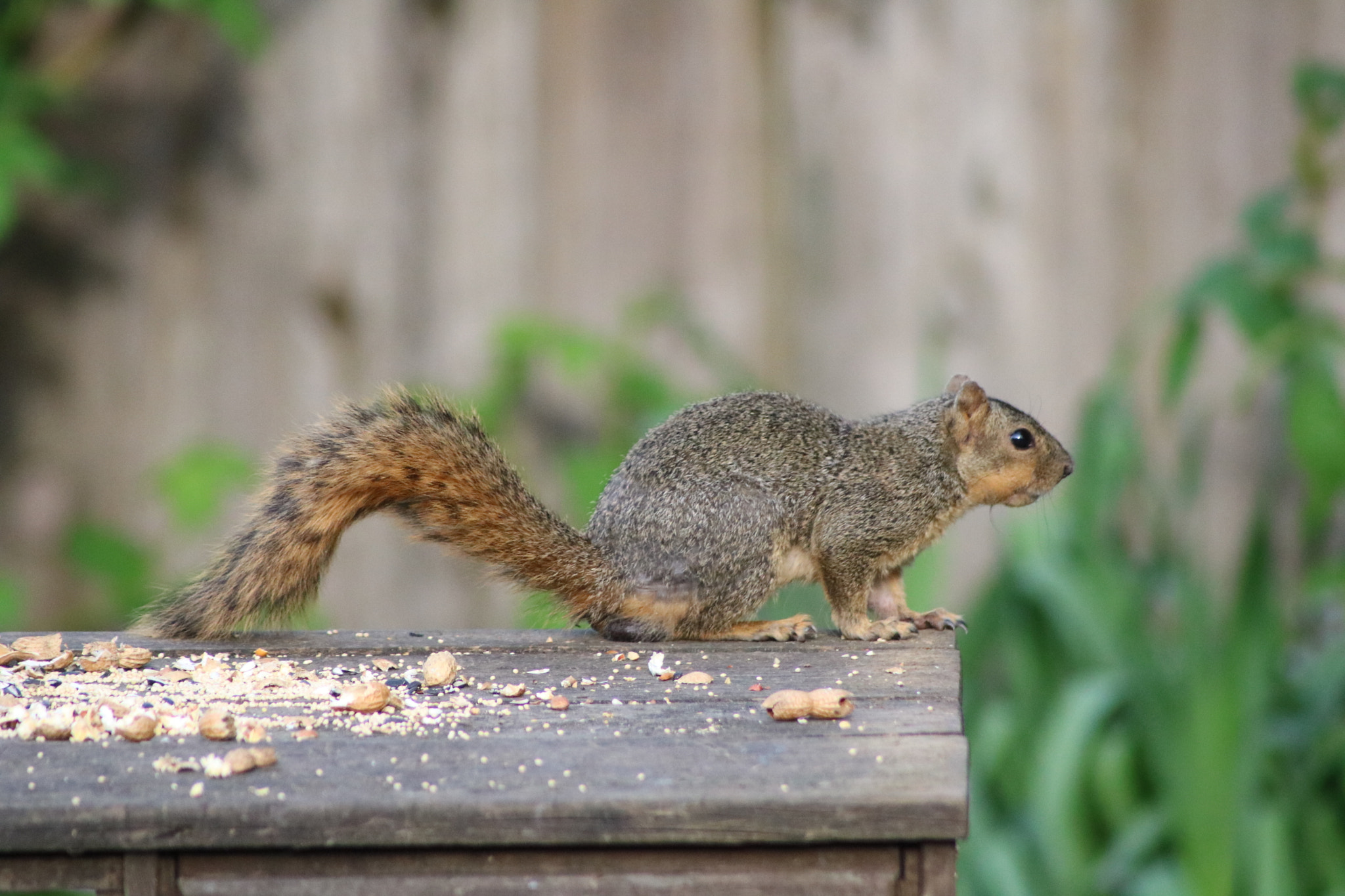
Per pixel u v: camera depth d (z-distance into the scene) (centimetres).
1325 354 955
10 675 557
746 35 1126
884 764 434
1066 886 884
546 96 1134
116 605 1111
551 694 525
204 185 1144
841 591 670
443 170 1141
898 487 686
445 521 632
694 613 645
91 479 1143
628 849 416
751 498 659
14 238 1134
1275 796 945
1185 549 1027
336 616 1127
